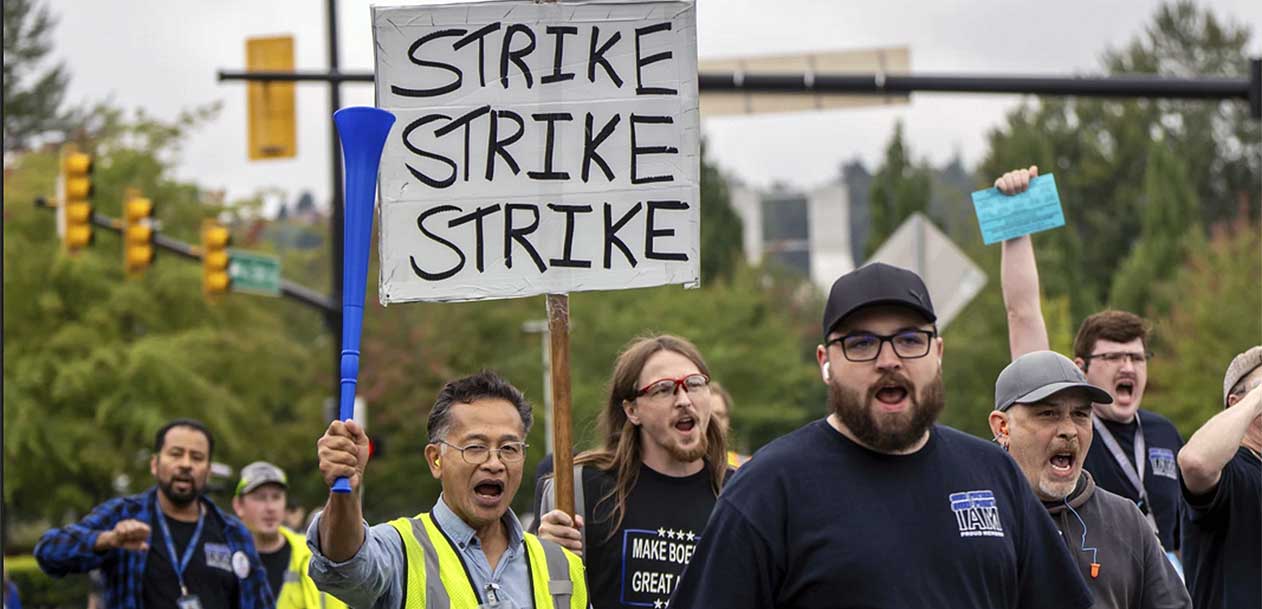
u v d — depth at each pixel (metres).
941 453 12.21
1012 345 19.28
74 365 85.31
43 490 88.94
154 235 51.41
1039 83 35.03
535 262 16.33
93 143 95.81
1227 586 17.44
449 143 16.42
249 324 95.38
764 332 124.06
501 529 14.40
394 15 16.52
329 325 54.31
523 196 16.39
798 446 12.16
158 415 86.06
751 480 12.08
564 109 16.48
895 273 12.12
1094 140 176.38
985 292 101.81
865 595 11.64
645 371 17.77
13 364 86.44
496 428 14.07
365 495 104.00
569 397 16.36
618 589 17.52
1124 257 169.50
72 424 86.06
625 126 16.48
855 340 11.99
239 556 23.89
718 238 173.12
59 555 22.31
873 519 11.82
